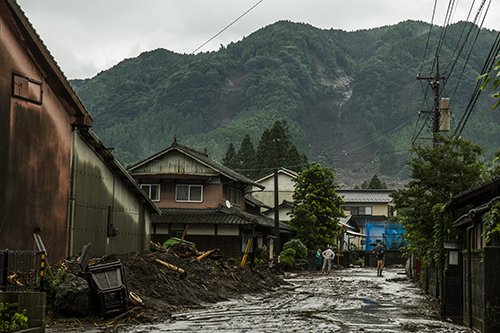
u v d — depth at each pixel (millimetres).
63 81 14492
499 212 8492
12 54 13172
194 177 36094
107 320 11117
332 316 12781
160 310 12617
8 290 9000
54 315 11023
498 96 4934
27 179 13562
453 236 14305
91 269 11547
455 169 17875
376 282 26344
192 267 18375
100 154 17547
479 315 10562
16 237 13062
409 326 11320
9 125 13039
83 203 16172
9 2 12477
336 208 46469
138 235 21625
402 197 18422
